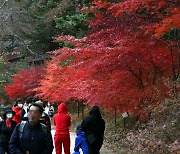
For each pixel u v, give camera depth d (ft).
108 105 50.29
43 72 115.85
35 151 19.93
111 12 44.52
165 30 37.04
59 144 38.42
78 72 55.88
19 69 127.34
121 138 56.59
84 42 47.32
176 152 33.96
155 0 38.60
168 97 45.52
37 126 20.24
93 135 32.24
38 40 132.36
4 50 142.41
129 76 48.47
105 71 47.34
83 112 99.91
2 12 130.00
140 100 48.37
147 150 38.01
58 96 80.38
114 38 43.47
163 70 47.85
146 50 44.32
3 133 27.68
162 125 39.32
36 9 128.67
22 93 117.80
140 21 42.39
